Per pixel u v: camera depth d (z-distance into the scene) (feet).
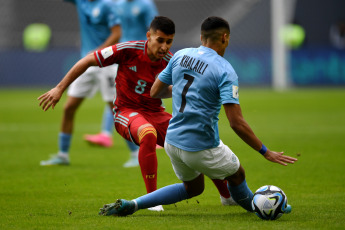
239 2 330.34
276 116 177.88
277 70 278.67
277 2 271.28
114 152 114.93
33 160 102.01
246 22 328.70
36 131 147.84
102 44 100.99
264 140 123.95
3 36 316.81
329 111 191.42
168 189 58.03
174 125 56.44
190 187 58.85
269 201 54.75
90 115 193.16
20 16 320.91
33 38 298.97
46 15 323.57
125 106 68.18
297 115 180.24
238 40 329.11
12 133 143.23
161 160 103.14
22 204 65.26
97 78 99.91
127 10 131.34
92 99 271.08
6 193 72.43
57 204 65.31
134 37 132.87
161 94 61.98
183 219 56.03
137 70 66.49
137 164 96.78
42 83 287.48
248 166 93.91
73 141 132.16
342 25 311.06
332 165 93.30
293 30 304.30
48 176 85.76
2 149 115.85
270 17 328.29
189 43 314.35
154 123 67.51
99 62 65.26
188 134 55.01
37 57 286.46
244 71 291.58
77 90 96.84
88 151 116.16
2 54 286.05
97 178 84.17
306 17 336.90
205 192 74.33
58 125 162.61
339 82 296.51
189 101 54.90
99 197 69.92
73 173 88.69
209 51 55.47
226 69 53.83
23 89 284.00
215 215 58.70
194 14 330.75
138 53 65.92
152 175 61.26
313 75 295.69
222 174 56.18
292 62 293.64
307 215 57.67
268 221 54.70
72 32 323.78
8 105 217.36
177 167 57.72
